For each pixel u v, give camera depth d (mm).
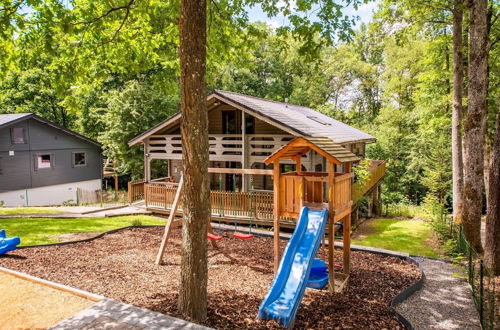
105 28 10227
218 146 17531
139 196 21516
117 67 12234
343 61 42156
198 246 6254
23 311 6262
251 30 10242
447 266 10172
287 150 8367
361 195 17672
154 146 20438
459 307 7602
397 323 6645
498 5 16891
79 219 15906
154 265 9367
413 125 33156
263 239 12477
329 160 7848
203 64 6066
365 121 43219
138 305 6797
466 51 17438
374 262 10250
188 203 6195
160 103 28750
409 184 33375
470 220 11992
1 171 23828
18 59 8992
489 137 19922
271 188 20266
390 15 17141
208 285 8109
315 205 8367
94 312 6168
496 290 8391
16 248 10266
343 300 7602
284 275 6883
